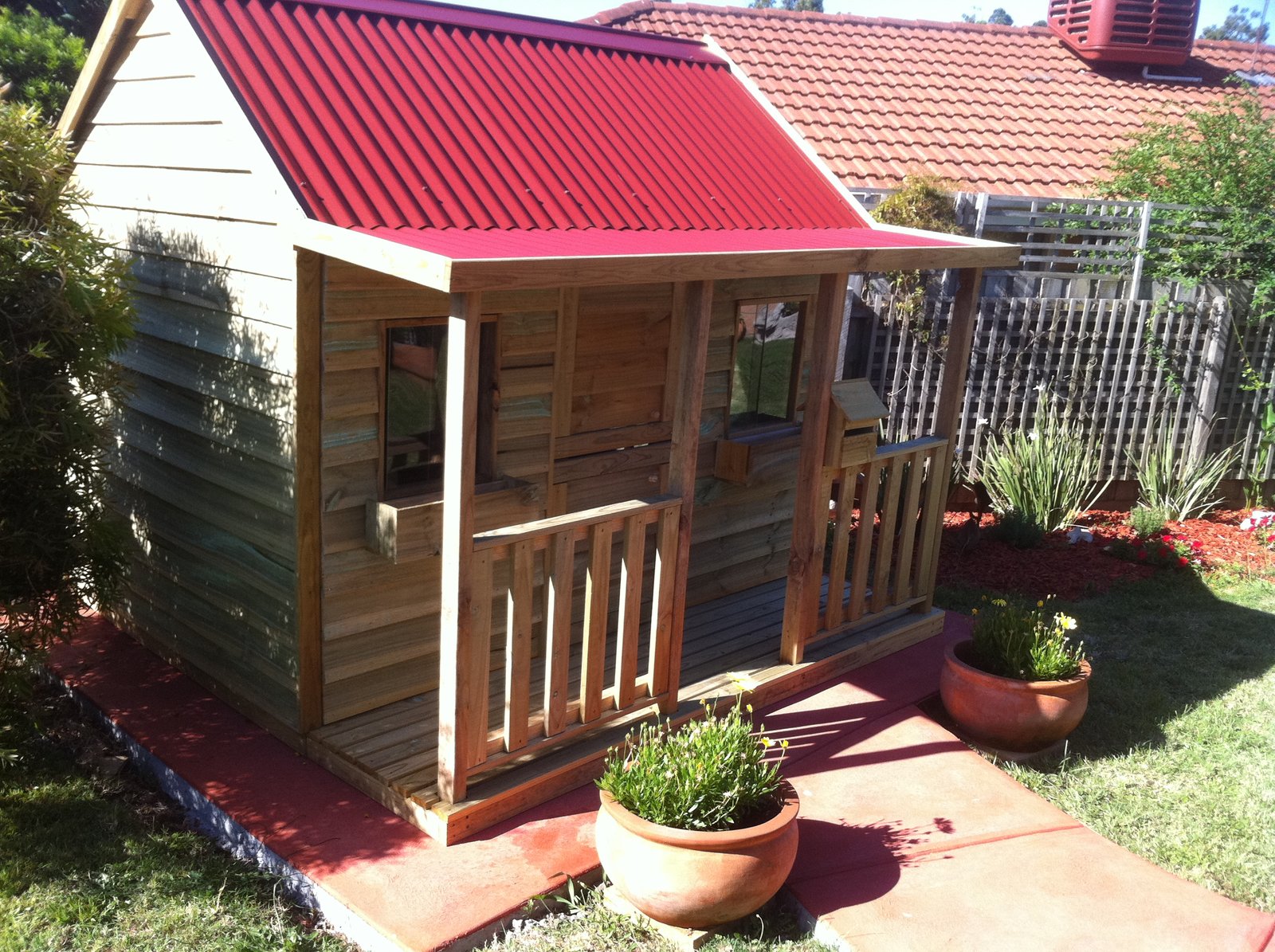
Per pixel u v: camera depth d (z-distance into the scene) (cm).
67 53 1225
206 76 494
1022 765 566
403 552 500
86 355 496
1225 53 1675
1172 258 1088
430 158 536
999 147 1330
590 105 658
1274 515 999
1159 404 1062
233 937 407
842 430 591
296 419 475
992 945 404
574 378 601
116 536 544
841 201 739
